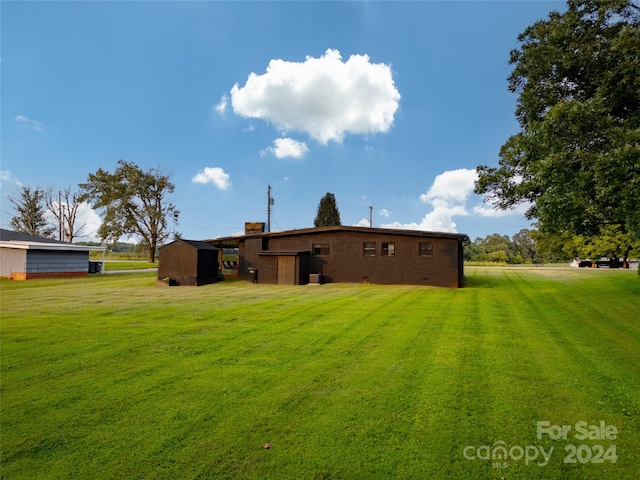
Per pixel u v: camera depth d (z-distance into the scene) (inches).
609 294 510.0
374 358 221.5
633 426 138.9
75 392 168.6
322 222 1619.1
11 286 661.3
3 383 179.2
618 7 399.2
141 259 2084.2
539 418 144.9
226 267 1084.5
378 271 744.3
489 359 219.5
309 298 498.9
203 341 260.2
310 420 142.3
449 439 129.6
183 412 148.9
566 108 346.9
